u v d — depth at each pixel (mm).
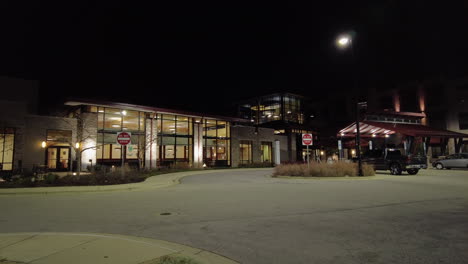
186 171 29312
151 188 14852
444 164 29750
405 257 4594
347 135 35844
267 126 53094
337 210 8383
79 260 4223
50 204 9703
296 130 51156
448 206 8898
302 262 4430
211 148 36656
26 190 12648
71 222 7039
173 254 4574
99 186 14250
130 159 30156
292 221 7066
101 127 27922
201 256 4598
